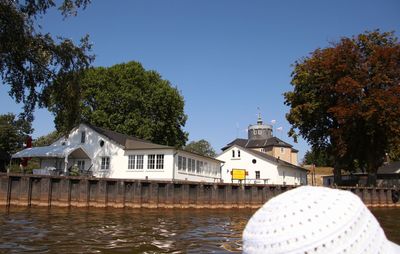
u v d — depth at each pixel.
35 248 8.98
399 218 20.77
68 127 27.88
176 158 32.09
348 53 38.47
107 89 46.53
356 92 36.81
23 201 21.66
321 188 1.74
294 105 43.25
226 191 26.47
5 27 21.69
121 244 9.70
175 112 50.03
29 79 24.91
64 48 25.02
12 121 58.97
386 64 37.47
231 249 9.18
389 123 35.44
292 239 1.53
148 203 23.52
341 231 1.53
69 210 20.36
